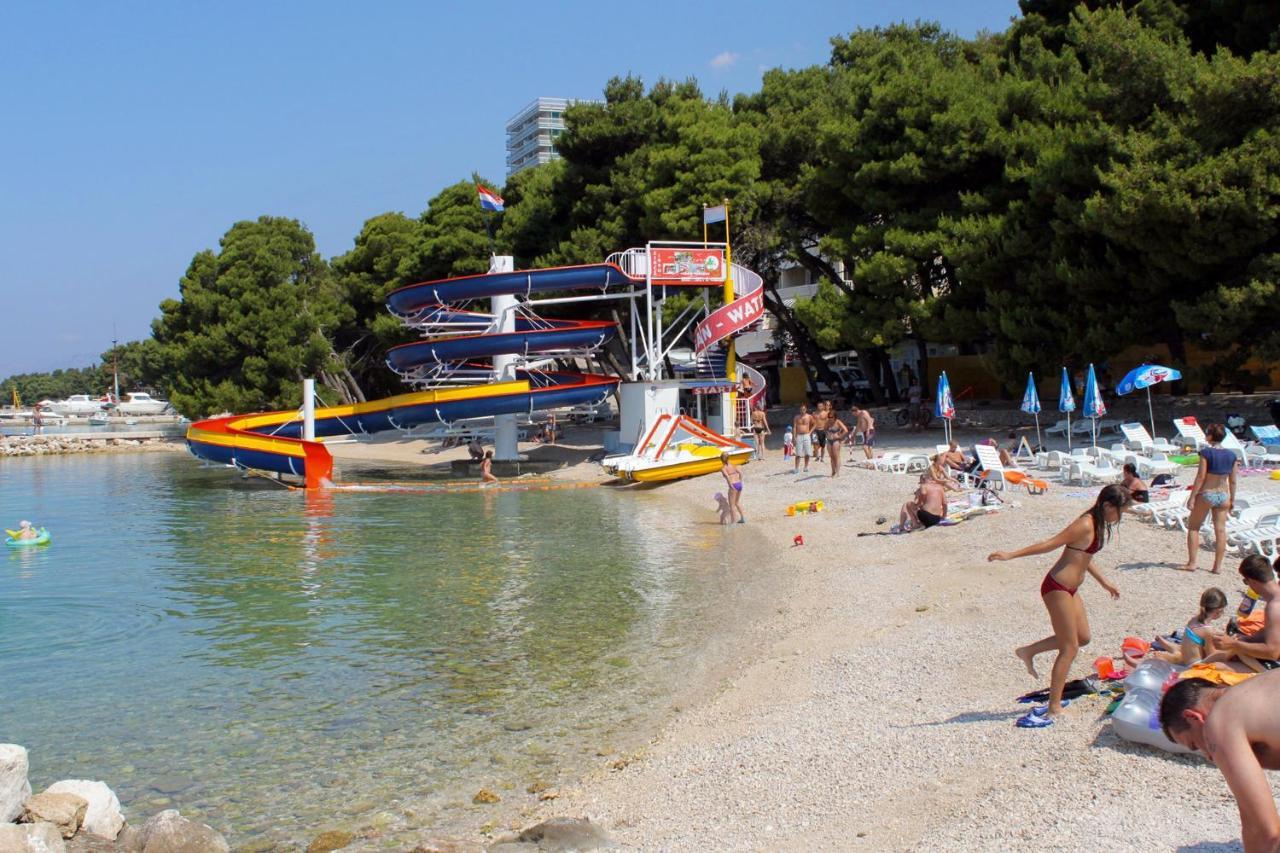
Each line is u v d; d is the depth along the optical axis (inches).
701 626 582.2
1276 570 338.3
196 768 391.5
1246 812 162.4
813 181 1582.2
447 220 2290.8
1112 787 268.7
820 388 2279.8
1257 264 1016.2
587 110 1883.6
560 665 514.9
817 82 1916.8
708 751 370.9
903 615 535.8
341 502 1311.5
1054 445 1179.3
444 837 324.2
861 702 398.3
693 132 1723.7
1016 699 365.7
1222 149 1045.2
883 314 1424.7
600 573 753.0
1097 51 1192.2
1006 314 1238.9
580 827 301.7
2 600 711.1
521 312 1635.1
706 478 1318.9
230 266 2753.4
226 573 805.9
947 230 1368.1
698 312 1723.7
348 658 541.3
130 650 569.9
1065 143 1206.9
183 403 2625.5
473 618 621.9
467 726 429.7
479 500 1280.8
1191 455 965.8
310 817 345.4
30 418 5049.2
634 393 1524.4
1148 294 1144.2
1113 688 334.3
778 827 290.5
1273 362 1066.1
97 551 938.7
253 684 498.9
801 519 924.6
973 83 1471.5
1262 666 306.7
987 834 254.5
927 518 776.9
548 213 1995.6
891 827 275.1
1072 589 326.0
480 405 1485.0
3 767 294.0
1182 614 441.1
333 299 2812.5
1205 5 1255.5
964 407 1692.9
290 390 2581.2
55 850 279.6
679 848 285.3
